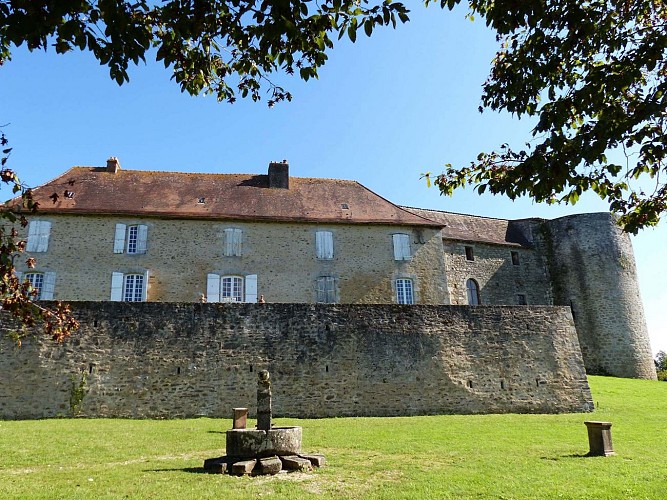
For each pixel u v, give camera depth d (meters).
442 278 21.98
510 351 16.77
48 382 13.68
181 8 4.98
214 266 20.06
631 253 28.34
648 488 6.80
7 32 3.87
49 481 6.93
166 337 14.55
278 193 22.77
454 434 11.48
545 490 6.67
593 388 20.52
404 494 6.41
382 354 15.69
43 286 18.59
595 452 9.33
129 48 4.50
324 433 11.41
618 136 5.21
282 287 20.41
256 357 14.89
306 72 5.63
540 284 29.27
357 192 24.27
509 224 31.58
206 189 22.28
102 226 19.64
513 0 5.21
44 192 20.16
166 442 10.12
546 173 5.54
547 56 5.69
